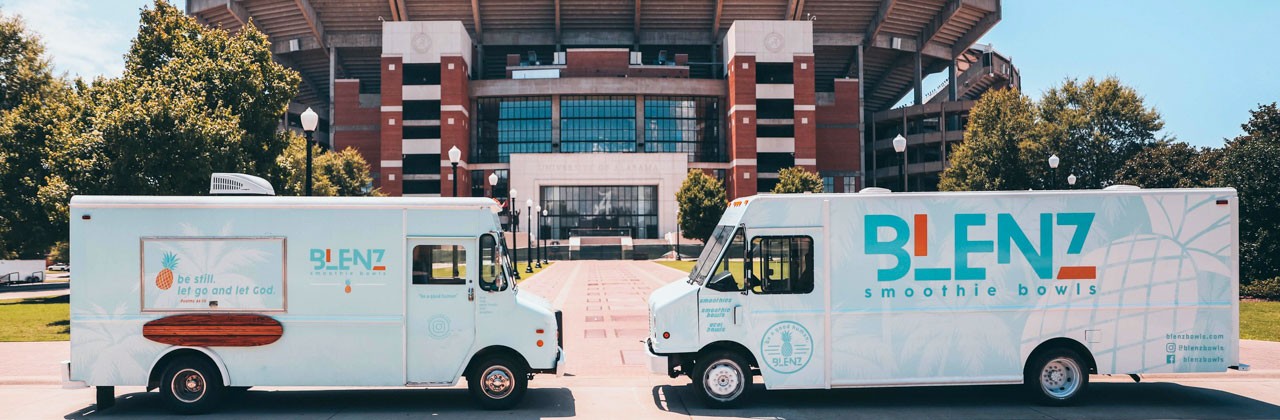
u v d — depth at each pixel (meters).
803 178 62.03
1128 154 46.19
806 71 78.12
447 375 8.12
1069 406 8.22
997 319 8.22
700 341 8.15
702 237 62.94
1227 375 9.92
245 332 7.96
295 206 8.07
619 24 83.00
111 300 7.95
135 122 21.30
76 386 7.91
